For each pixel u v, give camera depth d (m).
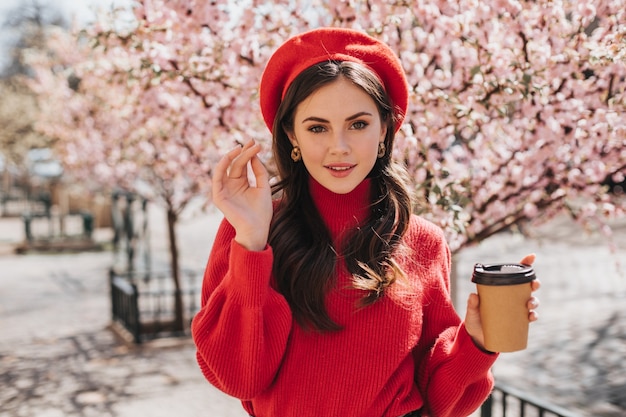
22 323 9.47
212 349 1.45
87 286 12.73
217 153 5.04
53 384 6.48
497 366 6.94
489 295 1.46
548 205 3.31
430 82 2.97
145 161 7.57
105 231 22.66
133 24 3.46
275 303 1.46
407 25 3.11
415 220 1.70
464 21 2.84
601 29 2.80
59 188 19.53
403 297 1.55
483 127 3.16
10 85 18.83
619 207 3.20
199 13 3.31
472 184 3.26
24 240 18.62
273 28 3.30
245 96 3.47
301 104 1.52
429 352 1.64
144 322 8.31
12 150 18.28
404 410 1.58
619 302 9.62
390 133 1.66
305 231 1.59
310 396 1.51
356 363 1.51
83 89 8.34
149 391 6.20
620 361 6.91
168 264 14.87
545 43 2.82
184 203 8.05
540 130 2.95
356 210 1.63
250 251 1.39
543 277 11.62
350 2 2.94
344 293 1.54
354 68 1.50
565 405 5.80
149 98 4.30
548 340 7.81
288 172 1.64
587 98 2.93
